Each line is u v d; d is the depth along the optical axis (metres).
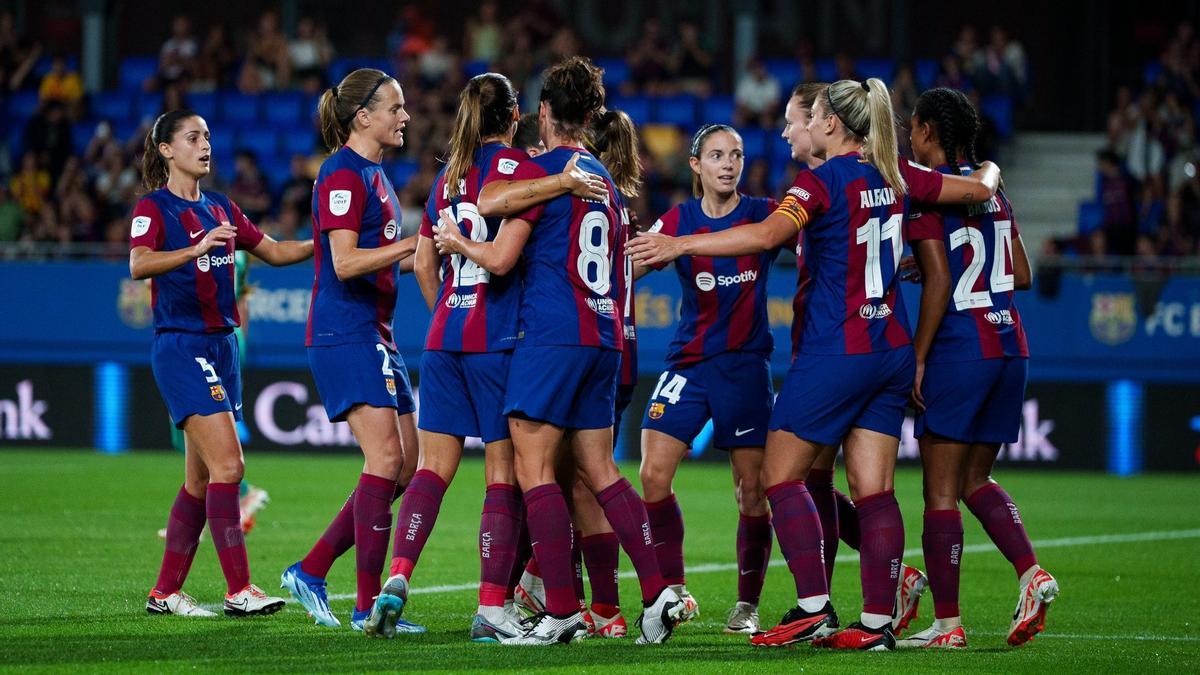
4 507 37.25
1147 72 70.69
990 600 25.59
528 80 68.88
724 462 54.78
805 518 19.47
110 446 56.41
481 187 19.80
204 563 27.98
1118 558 31.28
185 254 21.23
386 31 81.94
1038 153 71.69
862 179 19.22
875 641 19.22
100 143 64.69
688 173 62.50
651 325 53.66
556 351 19.11
